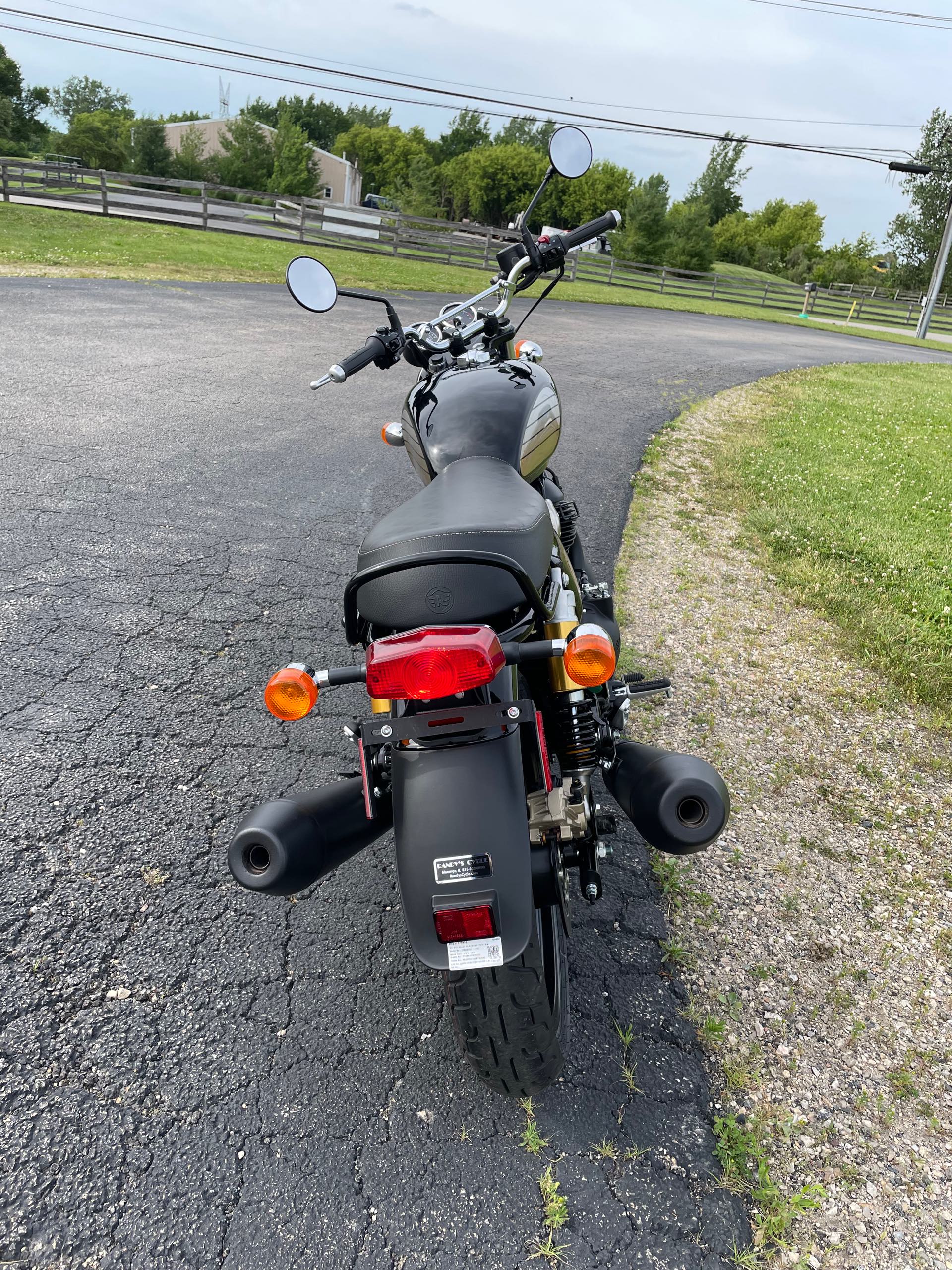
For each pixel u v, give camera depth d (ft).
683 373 49.29
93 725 12.25
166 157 231.91
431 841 6.12
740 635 17.06
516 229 12.36
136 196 87.76
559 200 351.05
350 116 553.23
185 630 14.87
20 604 15.07
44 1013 8.25
